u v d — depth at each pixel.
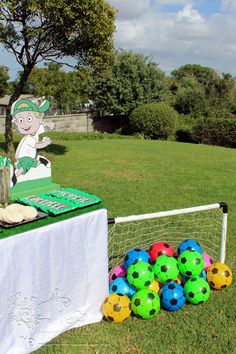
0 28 9.19
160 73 21.97
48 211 3.23
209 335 3.29
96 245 3.38
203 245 5.01
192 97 23.38
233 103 24.05
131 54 21.52
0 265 2.70
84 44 9.84
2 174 3.46
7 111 10.10
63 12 8.69
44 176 4.02
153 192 7.64
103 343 3.17
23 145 3.80
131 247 4.94
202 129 18.16
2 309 2.76
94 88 21.55
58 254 3.08
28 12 9.08
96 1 8.87
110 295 3.49
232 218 6.07
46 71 25.02
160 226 5.64
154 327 3.38
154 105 19.80
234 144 17.23
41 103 3.89
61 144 14.66
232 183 8.66
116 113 21.78
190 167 10.59
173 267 3.78
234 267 4.48
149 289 3.61
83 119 21.08
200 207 4.07
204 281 3.77
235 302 3.78
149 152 13.38
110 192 7.56
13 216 2.95
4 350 2.83
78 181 8.45
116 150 13.61
